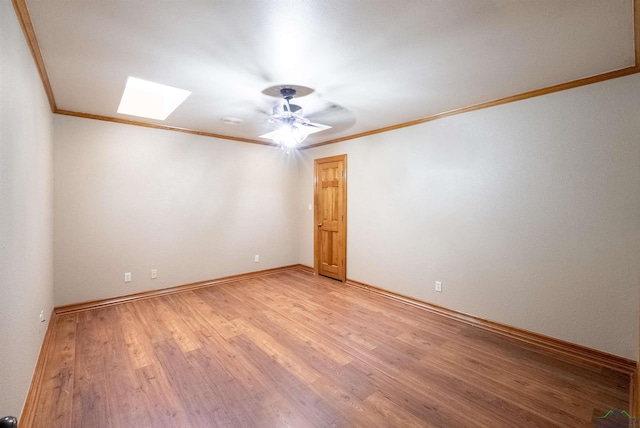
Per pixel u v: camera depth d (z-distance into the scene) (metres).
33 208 2.07
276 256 5.29
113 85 2.53
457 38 1.78
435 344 2.71
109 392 2.03
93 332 2.88
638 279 2.20
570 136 2.46
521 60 2.06
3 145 1.32
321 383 2.14
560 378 2.20
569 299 2.51
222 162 4.55
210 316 3.32
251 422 1.77
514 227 2.80
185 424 1.76
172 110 3.26
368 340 2.79
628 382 2.13
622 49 1.91
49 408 1.86
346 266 4.61
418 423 1.76
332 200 4.82
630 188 2.21
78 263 3.41
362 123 3.75
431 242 3.48
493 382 2.15
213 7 1.48
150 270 3.93
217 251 4.55
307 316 3.34
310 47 1.88
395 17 1.57
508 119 2.81
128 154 3.71
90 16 1.56
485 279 3.03
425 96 2.77
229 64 2.12
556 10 1.51
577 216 2.45
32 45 1.84
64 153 3.28
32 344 2.00
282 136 2.94
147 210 3.88
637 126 2.17
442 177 3.35
